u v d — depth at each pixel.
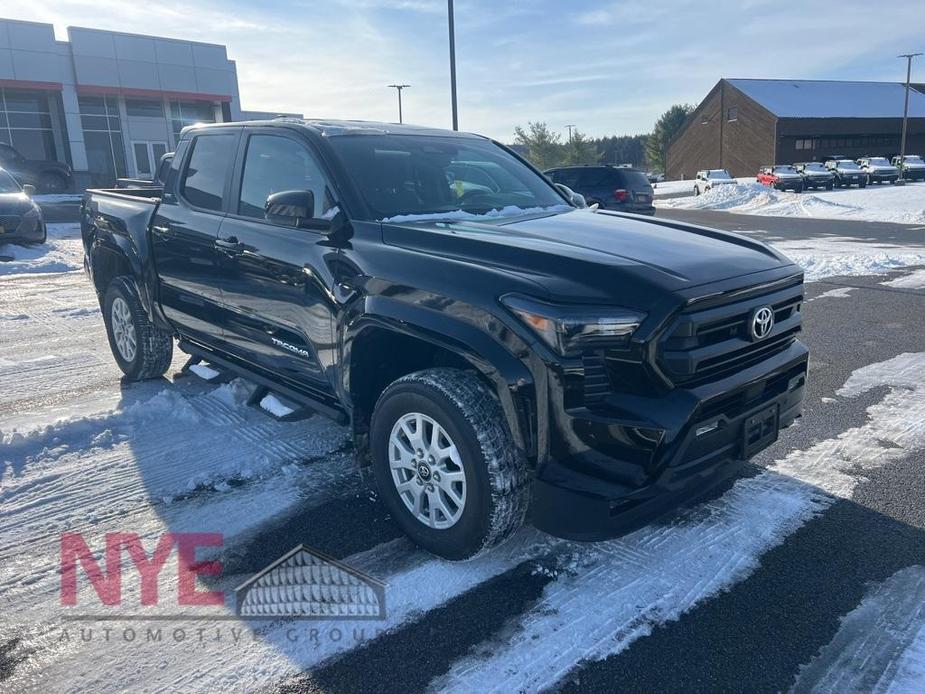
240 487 3.99
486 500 2.93
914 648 2.65
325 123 4.30
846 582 3.06
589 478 2.82
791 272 3.37
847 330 7.52
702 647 2.68
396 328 3.21
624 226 3.77
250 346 4.40
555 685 2.50
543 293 2.82
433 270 3.15
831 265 12.16
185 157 5.00
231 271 4.32
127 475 4.12
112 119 38.16
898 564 3.19
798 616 2.85
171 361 5.91
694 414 2.79
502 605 2.94
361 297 3.39
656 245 3.33
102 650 2.69
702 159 73.75
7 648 2.70
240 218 4.34
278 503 3.81
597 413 2.79
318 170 3.92
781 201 32.38
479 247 3.20
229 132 4.63
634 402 2.80
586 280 2.88
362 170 3.88
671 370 2.81
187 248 4.71
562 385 2.78
